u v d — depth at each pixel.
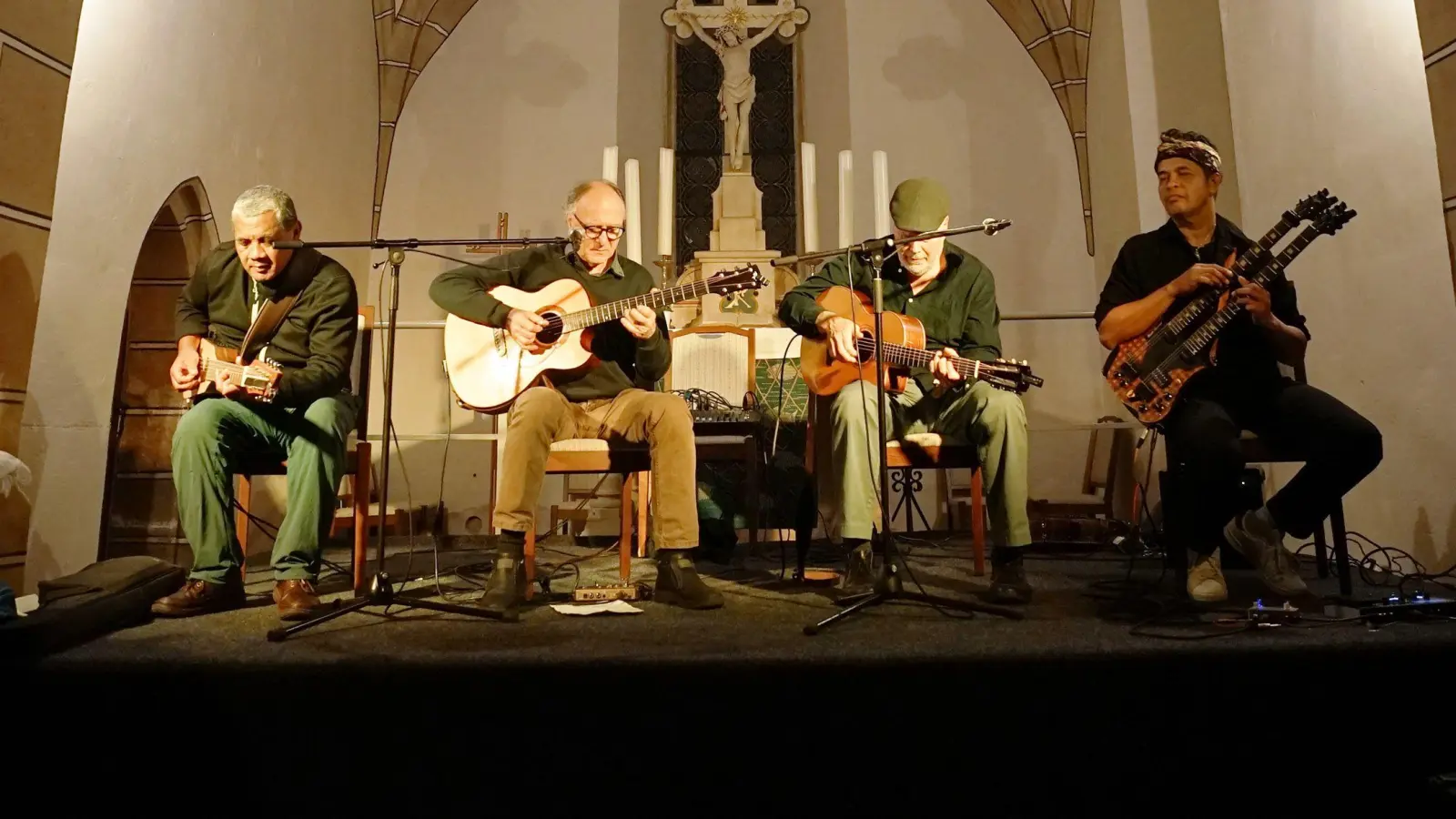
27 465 2.62
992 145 5.61
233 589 2.30
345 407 2.47
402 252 2.28
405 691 1.55
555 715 1.54
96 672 1.59
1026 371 2.40
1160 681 1.56
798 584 2.69
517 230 5.56
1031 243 5.48
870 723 1.55
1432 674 1.59
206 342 2.34
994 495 2.36
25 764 1.59
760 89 6.14
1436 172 2.90
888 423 2.67
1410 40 2.99
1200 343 2.21
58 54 2.67
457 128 5.64
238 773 1.55
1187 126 4.44
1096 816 1.55
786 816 1.53
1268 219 3.77
